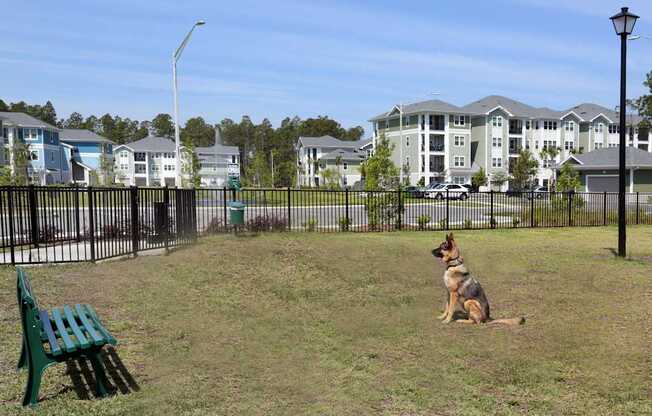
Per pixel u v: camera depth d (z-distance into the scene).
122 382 4.47
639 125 54.09
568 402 4.12
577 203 21.95
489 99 74.81
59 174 66.50
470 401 4.14
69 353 3.97
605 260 11.11
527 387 4.41
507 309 7.10
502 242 14.34
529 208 23.69
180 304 6.99
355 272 9.30
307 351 5.32
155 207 11.80
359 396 4.23
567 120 74.94
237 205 14.66
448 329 6.11
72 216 18.30
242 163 117.12
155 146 89.31
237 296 7.54
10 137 56.41
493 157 70.19
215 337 5.73
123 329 5.88
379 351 5.32
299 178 82.94
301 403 4.10
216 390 4.34
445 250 6.49
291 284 8.32
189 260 9.85
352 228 17.28
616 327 6.16
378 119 73.31
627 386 4.41
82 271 8.73
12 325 5.83
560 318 6.59
